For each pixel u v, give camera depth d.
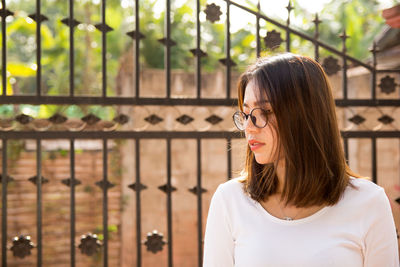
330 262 1.35
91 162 5.58
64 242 5.47
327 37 8.59
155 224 5.71
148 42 8.41
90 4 8.11
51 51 8.07
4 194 2.29
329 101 1.43
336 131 1.46
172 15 8.68
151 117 2.41
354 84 5.94
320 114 1.40
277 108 1.37
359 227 1.40
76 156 5.55
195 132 2.44
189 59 8.59
